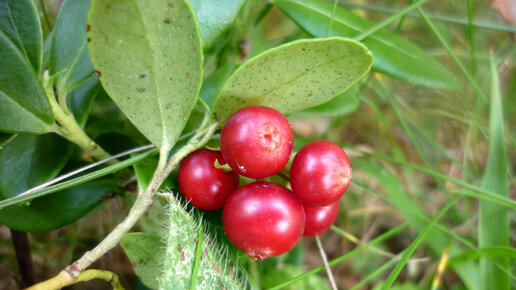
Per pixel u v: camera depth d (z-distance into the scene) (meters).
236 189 0.06
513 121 0.13
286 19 0.14
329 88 0.06
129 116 0.06
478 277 0.09
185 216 0.06
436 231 0.09
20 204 0.06
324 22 0.08
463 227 0.11
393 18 0.08
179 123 0.06
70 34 0.06
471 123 0.12
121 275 0.09
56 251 0.10
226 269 0.06
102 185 0.07
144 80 0.05
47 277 0.09
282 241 0.05
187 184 0.06
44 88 0.06
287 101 0.06
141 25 0.05
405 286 0.10
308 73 0.05
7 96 0.06
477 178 0.12
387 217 0.12
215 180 0.06
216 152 0.06
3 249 0.09
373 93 0.13
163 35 0.05
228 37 0.09
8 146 0.07
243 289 0.06
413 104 0.14
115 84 0.05
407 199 0.10
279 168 0.05
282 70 0.05
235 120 0.05
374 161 0.11
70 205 0.07
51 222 0.07
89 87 0.07
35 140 0.07
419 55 0.08
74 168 0.07
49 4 0.10
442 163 0.13
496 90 0.09
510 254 0.08
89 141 0.07
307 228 0.06
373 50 0.08
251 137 0.05
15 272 0.09
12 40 0.06
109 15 0.05
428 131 0.13
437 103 0.13
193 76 0.05
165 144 0.06
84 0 0.06
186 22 0.05
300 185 0.06
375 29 0.08
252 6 0.09
